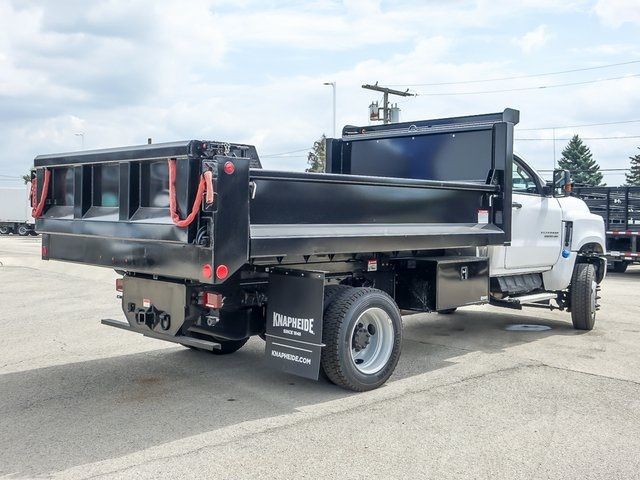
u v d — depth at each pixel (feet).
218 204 14.06
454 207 20.98
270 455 13.47
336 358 17.39
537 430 15.21
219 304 16.03
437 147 24.80
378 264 20.45
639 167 257.75
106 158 16.51
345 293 17.83
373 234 17.76
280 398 17.58
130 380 19.35
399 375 20.29
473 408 16.85
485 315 32.76
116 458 13.21
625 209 54.13
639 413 16.55
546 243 26.96
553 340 26.18
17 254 76.69
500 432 15.05
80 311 32.76
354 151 27.63
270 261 17.33
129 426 15.20
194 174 14.29
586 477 12.59
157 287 16.99
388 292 21.43
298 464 13.01
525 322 30.63
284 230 15.66
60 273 52.70
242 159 14.51
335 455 13.51
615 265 56.85
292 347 17.11
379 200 18.25
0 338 25.71
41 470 12.60
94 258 17.57
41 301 36.32
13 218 145.59
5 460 13.09
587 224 29.40
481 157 23.59
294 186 15.98
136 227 15.70
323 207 16.72
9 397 17.51
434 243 19.79
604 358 22.84
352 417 15.99
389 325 18.75
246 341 23.41
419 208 19.61
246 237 14.60
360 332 18.31
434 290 20.97
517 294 27.55
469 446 14.14
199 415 16.06
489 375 20.31
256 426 15.26
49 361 21.79
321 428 15.16
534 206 26.37
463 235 20.79
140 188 15.99
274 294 17.58
